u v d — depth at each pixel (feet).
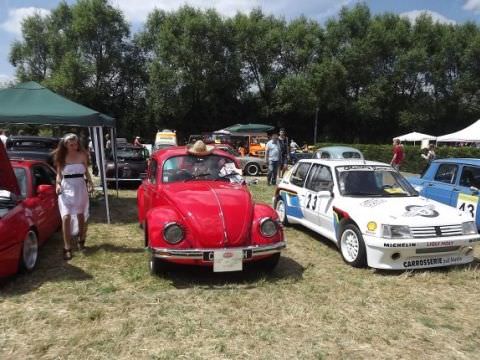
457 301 17.25
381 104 150.61
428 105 150.10
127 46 150.30
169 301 16.61
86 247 23.67
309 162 28.02
